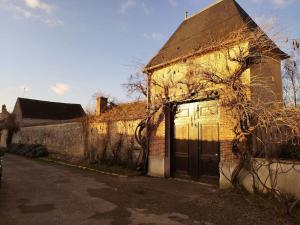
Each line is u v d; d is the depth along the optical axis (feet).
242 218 19.58
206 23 37.81
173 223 18.61
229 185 27.84
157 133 37.93
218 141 31.22
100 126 50.88
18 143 97.50
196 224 18.47
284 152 27.07
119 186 30.17
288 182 23.52
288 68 36.65
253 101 26.13
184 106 35.81
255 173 24.52
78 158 56.24
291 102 25.58
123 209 21.58
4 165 50.26
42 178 35.45
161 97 37.27
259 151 26.25
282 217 19.66
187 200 24.26
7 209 21.21
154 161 37.83
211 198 24.86
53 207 21.93
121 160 44.65
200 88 31.19
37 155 68.28
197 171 33.32
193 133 34.30
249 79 27.35
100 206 22.30
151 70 39.45
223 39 29.14
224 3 37.29
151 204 23.03
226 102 27.68
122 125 45.24
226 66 28.71
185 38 39.34
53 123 73.31
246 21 31.58
